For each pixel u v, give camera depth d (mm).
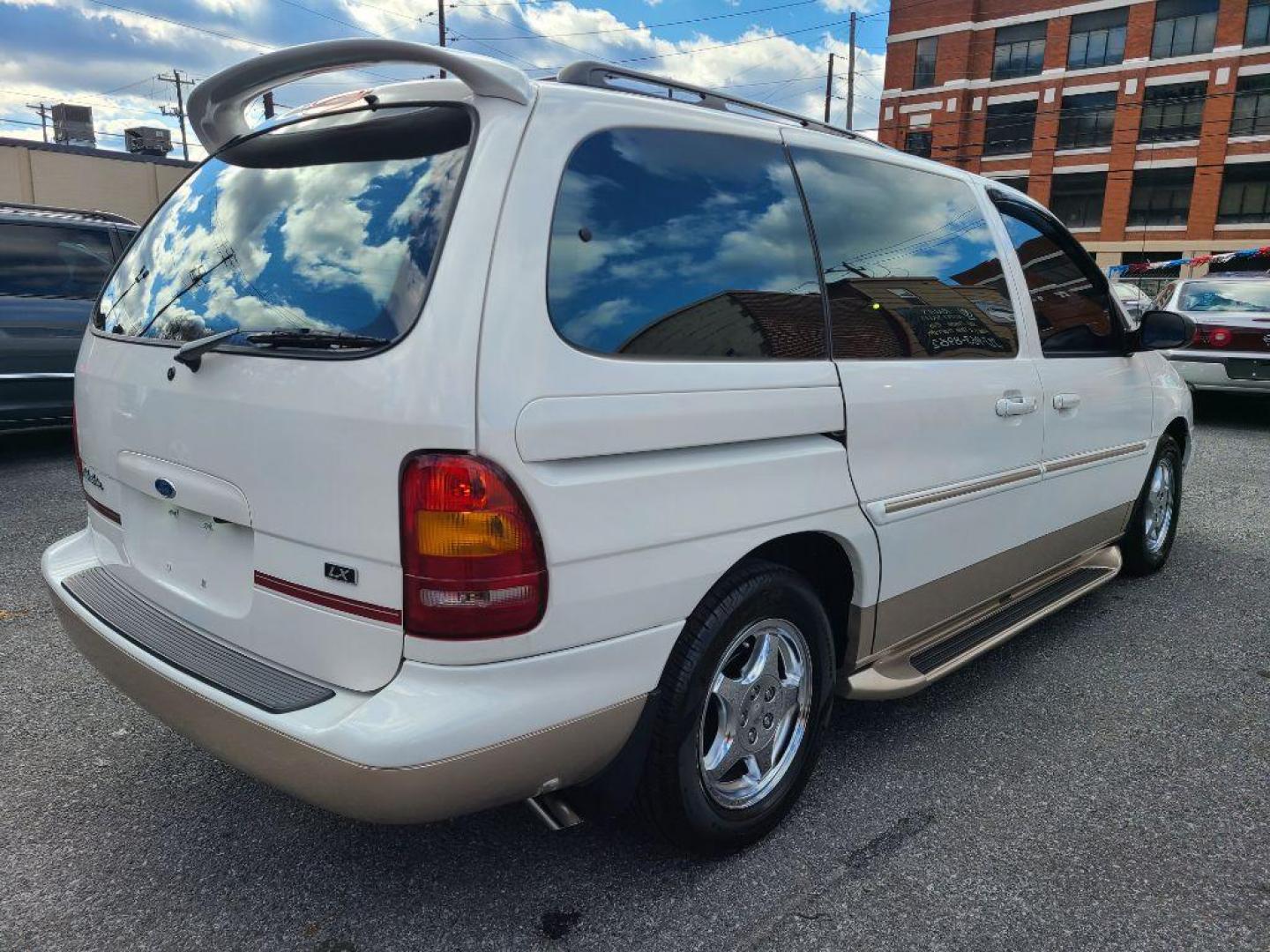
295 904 2275
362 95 2236
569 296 1939
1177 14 35656
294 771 1854
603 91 2158
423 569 1775
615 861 2453
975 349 3092
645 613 2049
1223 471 7727
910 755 3049
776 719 2523
